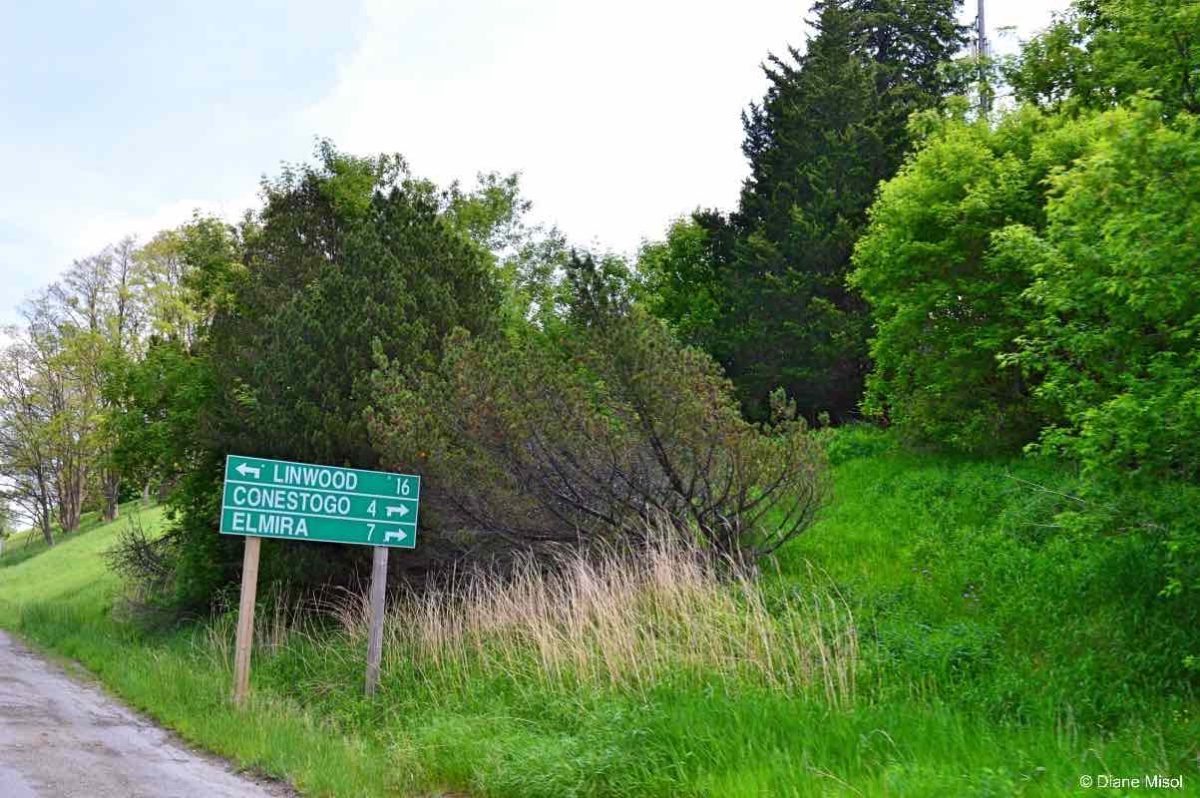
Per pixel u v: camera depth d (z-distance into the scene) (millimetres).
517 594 12062
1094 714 7316
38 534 72875
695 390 12008
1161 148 7602
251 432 17453
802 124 27719
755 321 25109
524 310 32188
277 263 21703
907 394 17938
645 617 10242
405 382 14070
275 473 10992
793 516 14578
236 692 10938
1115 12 13422
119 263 51625
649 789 6859
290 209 23422
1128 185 8062
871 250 17516
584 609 10453
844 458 18812
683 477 12688
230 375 19109
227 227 26766
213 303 25484
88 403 53031
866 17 38938
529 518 13320
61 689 13188
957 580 10977
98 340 49094
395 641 12602
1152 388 8023
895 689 8086
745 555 12578
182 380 21844
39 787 7348
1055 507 12156
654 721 7785
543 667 9977
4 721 10273
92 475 55375
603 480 12648
